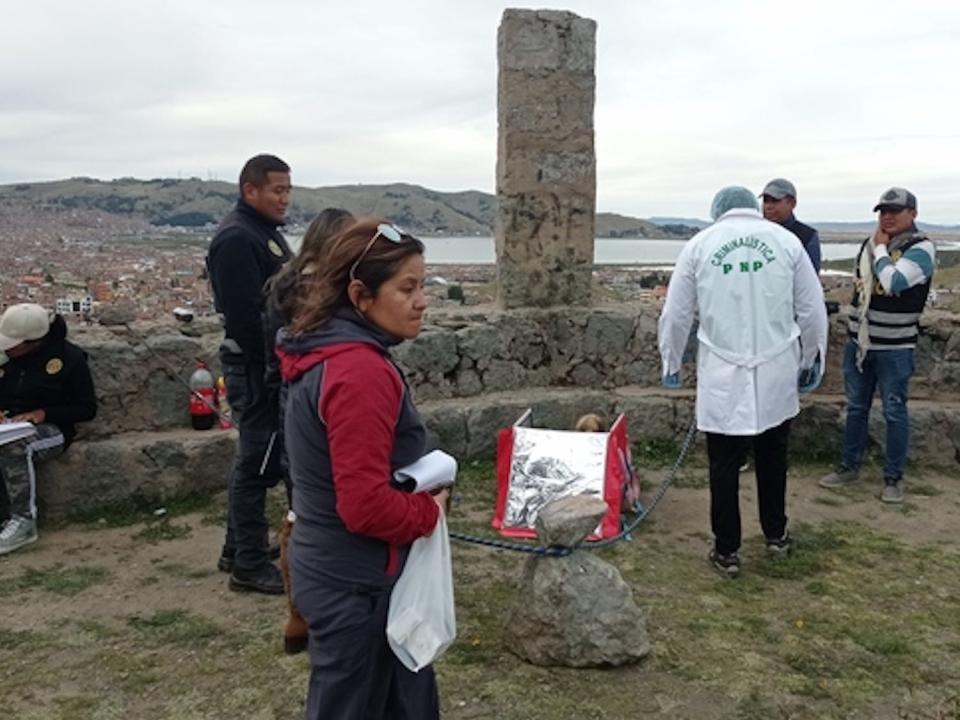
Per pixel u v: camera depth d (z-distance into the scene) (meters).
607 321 6.77
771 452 4.49
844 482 5.86
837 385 6.67
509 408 6.31
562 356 6.80
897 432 5.48
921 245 5.30
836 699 3.25
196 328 5.91
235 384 4.07
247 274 3.93
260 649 3.62
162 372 5.68
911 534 5.02
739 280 4.24
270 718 3.11
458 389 6.48
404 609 2.16
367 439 2.00
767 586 4.29
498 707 3.16
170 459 5.40
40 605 4.07
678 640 3.69
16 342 4.73
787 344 4.30
